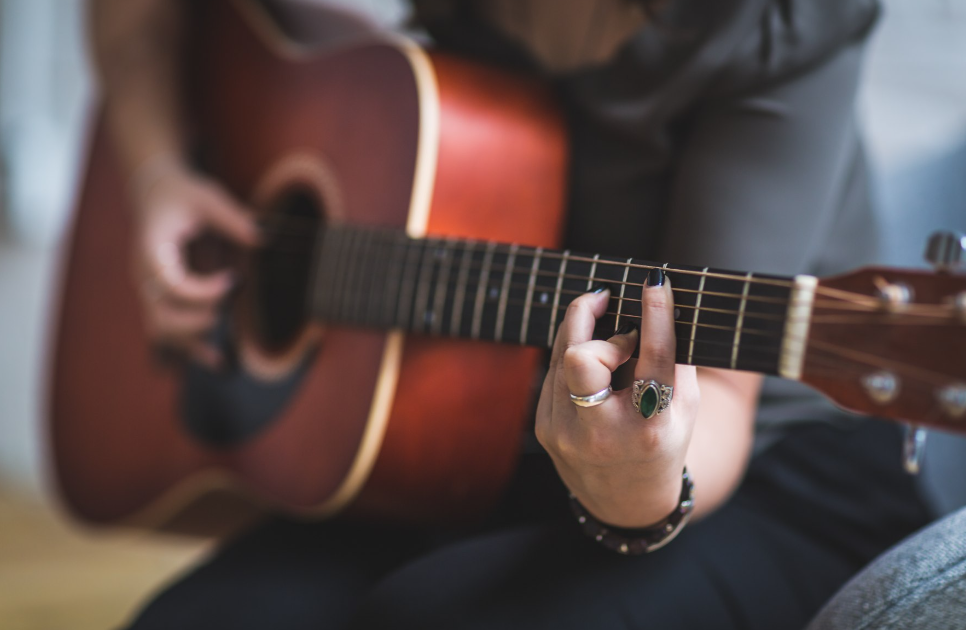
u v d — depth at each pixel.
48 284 2.31
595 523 0.72
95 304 1.28
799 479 0.85
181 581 0.92
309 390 0.94
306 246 0.95
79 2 2.32
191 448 1.09
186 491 1.10
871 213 0.92
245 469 1.01
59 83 2.35
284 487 0.96
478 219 0.89
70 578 1.74
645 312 0.64
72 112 2.34
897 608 0.62
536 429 0.68
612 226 0.90
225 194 1.08
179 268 1.05
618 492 0.68
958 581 0.61
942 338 0.60
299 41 1.18
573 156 0.91
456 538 0.94
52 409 1.31
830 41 0.81
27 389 2.32
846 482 0.84
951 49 1.52
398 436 0.88
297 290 0.96
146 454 1.17
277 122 1.07
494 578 0.76
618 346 0.65
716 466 0.75
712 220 0.81
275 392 0.97
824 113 0.82
